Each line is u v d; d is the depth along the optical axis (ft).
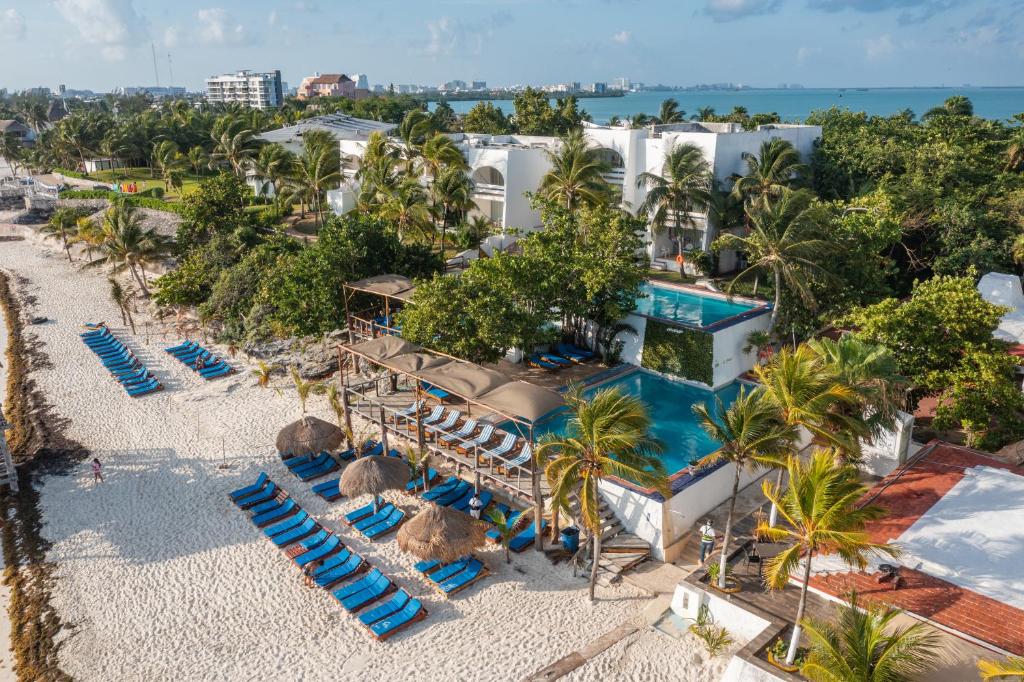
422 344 104.47
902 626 54.70
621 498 77.77
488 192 187.93
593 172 157.07
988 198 154.10
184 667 63.00
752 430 62.28
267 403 115.75
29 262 224.74
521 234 178.81
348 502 87.66
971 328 86.58
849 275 117.39
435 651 63.52
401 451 96.94
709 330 112.16
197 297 157.48
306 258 127.24
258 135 272.92
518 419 74.74
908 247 156.15
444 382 83.05
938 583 58.70
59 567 77.36
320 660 63.00
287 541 78.95
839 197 169.78
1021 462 81.51
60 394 121.80
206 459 98.73
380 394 109.50
